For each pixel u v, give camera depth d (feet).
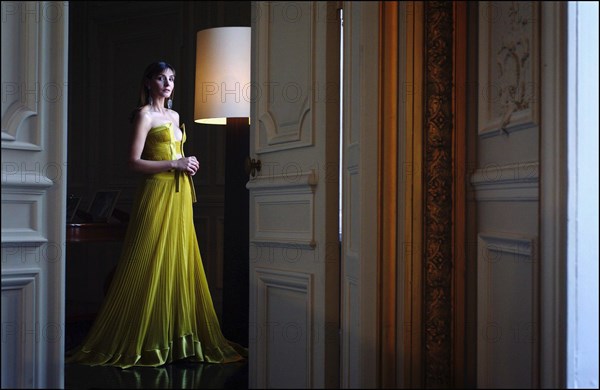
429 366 9.31
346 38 9.86
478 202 9.47
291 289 10.60
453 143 9.40
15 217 9.14
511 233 8.59
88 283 20.52
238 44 14.47
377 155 9.27
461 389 9.36
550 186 7.74
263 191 11.42
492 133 9.01
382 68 9.31
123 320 13.16
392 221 9.30
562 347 7.63
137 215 13.53
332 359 9.86
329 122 10.00
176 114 14.70
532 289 8.02
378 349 9.20
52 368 9.36
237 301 14.30
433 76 9.40
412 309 9.25
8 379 9.00
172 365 13.10
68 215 16.85
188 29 19.26
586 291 7.70
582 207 7.70
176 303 13.41
